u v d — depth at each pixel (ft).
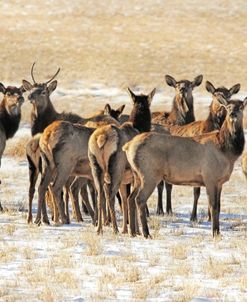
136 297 106.83
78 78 533.96
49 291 108.17
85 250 140.46
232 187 248.32
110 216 175.32
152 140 160.15
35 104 203.41
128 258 132.67
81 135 174.50
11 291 110.22
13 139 348.59
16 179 262.26
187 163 160.76
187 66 577.84
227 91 197.26
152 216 195.42
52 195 175.83
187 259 133.80
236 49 635.25
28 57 590.14
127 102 466.70
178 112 222.28
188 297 105.91
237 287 112.98
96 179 164.66
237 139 163.63
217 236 157.28
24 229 166.91
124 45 640.58
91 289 111.86
